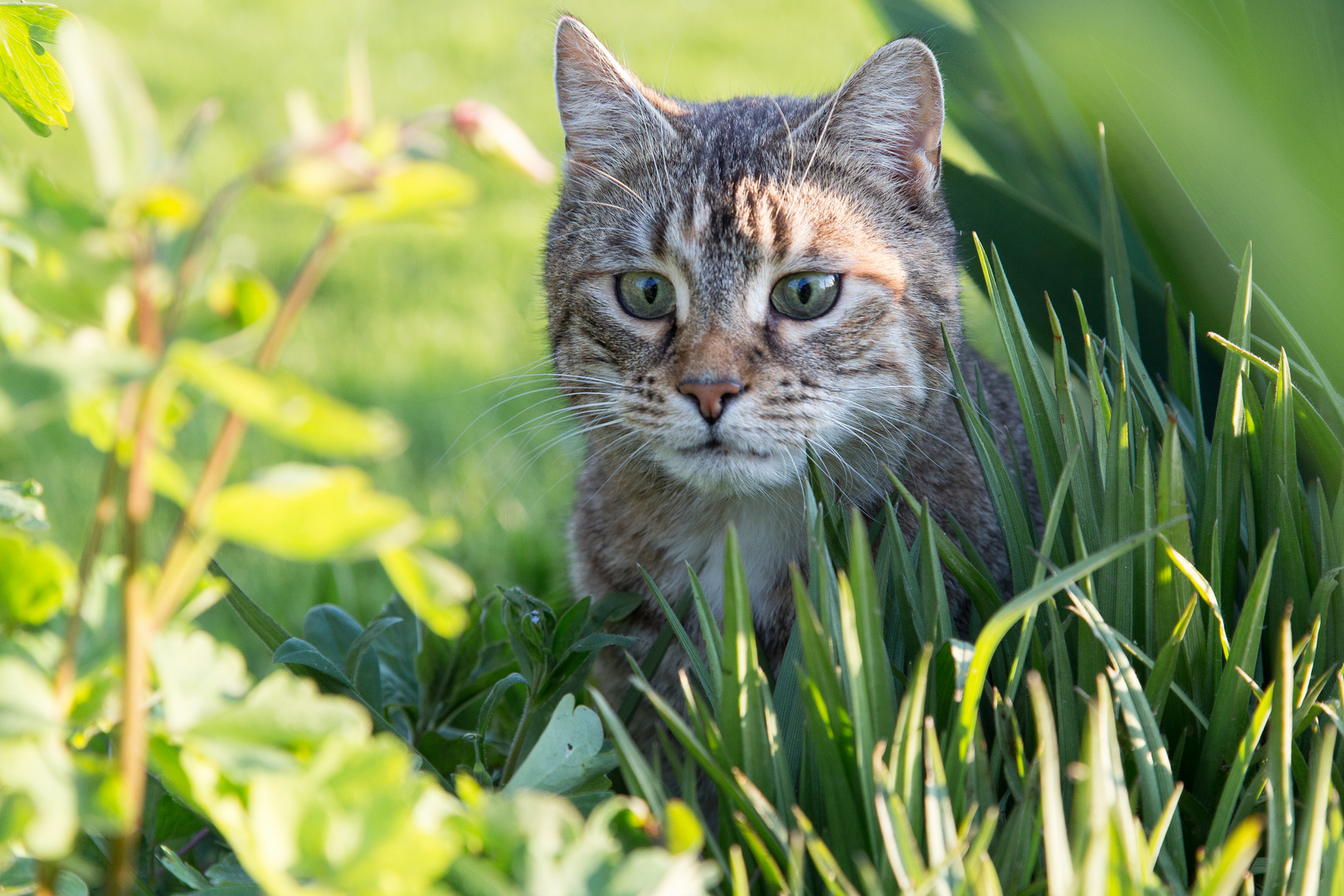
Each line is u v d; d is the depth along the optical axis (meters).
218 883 0.87
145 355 0.66
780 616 1.00
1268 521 0.92
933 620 0.89
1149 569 0.90
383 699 0.96
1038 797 0.88
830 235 1.00
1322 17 0.94
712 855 0.89
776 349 0.99
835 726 0.87
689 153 1.01
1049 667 0.92
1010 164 1.09
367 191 0.65
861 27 2.33
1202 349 1.01
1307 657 0.89
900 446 1.00
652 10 2.64
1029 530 0.92
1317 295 0.94
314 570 1.11
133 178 0.69
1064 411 0.92
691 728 0.97
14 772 0.71
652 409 1.00
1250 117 0.93
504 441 1.22
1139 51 0.94
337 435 0.63
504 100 2.06
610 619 0.97
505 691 0.95
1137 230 1.01
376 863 0.74
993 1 0.99
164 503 1.14
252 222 1.63
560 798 0.88
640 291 1.01
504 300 1.44
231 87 2.12
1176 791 0.87
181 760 0.81
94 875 0.81
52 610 0.85
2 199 0.70
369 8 2.69
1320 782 0.85
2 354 0.69
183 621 0.86
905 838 0.85
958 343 1.02
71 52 0.67
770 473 0.99
